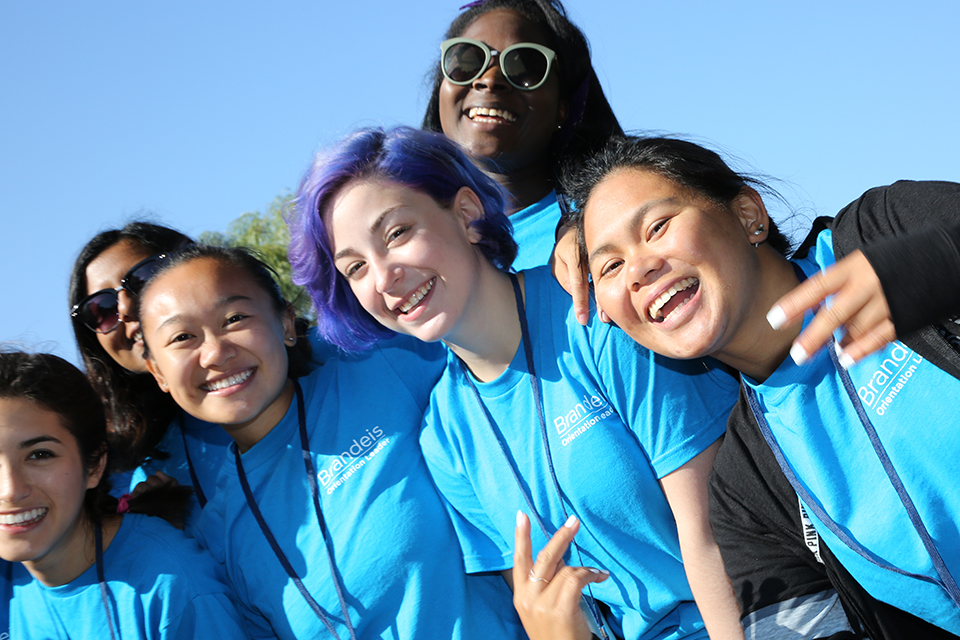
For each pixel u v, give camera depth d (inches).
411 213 114.2
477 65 176.9
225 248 137.7
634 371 115.6
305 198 117.6
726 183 97.0
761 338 96.6
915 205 88.0
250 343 128.9
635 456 117.3
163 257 139.4
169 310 129.2
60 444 125.7
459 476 128.6
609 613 129.3
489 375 124.9
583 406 117.7
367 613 126.3
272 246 345.1
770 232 104.3
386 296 114.7
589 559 122.8
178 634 124.1
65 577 129.4
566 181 119.5
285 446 135.9
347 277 118.6
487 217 122.8
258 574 132.0
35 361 128.9
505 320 121.7
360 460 132.0
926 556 91.2
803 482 97.0
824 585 103.0
